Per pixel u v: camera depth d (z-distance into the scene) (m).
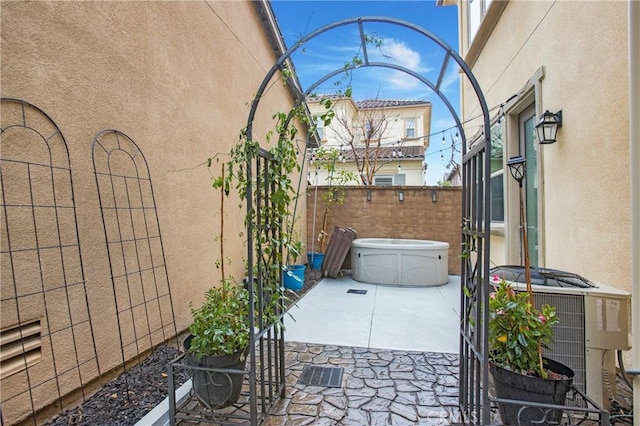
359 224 6.97
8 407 1.57
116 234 2.26
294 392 2.20
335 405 2.05
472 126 5.99
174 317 2.77
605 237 2.43
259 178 1.92
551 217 3.22
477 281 1.73
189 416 1.86
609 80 2.38
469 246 1.96
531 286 1.99
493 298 1.92
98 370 2.06
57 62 1.84
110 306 2.19
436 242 6.12
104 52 2.17
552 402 1.65
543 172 3.37
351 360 2.69
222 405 1.91
